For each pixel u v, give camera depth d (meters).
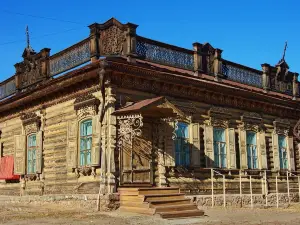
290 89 26.81
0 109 23.83
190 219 14.57
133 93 17.59
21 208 17.47
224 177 19.39
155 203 15.27
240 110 22.34
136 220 13.66
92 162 16.98
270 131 24.06
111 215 14.70
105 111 16.78
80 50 18.86
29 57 22.69
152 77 17.92
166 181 18.14
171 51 19.62
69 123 18.67
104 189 16.27
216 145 20.89
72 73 18.02
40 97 20.53
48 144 19.89
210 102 20.77
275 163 23.83
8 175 22.42
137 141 17.50
